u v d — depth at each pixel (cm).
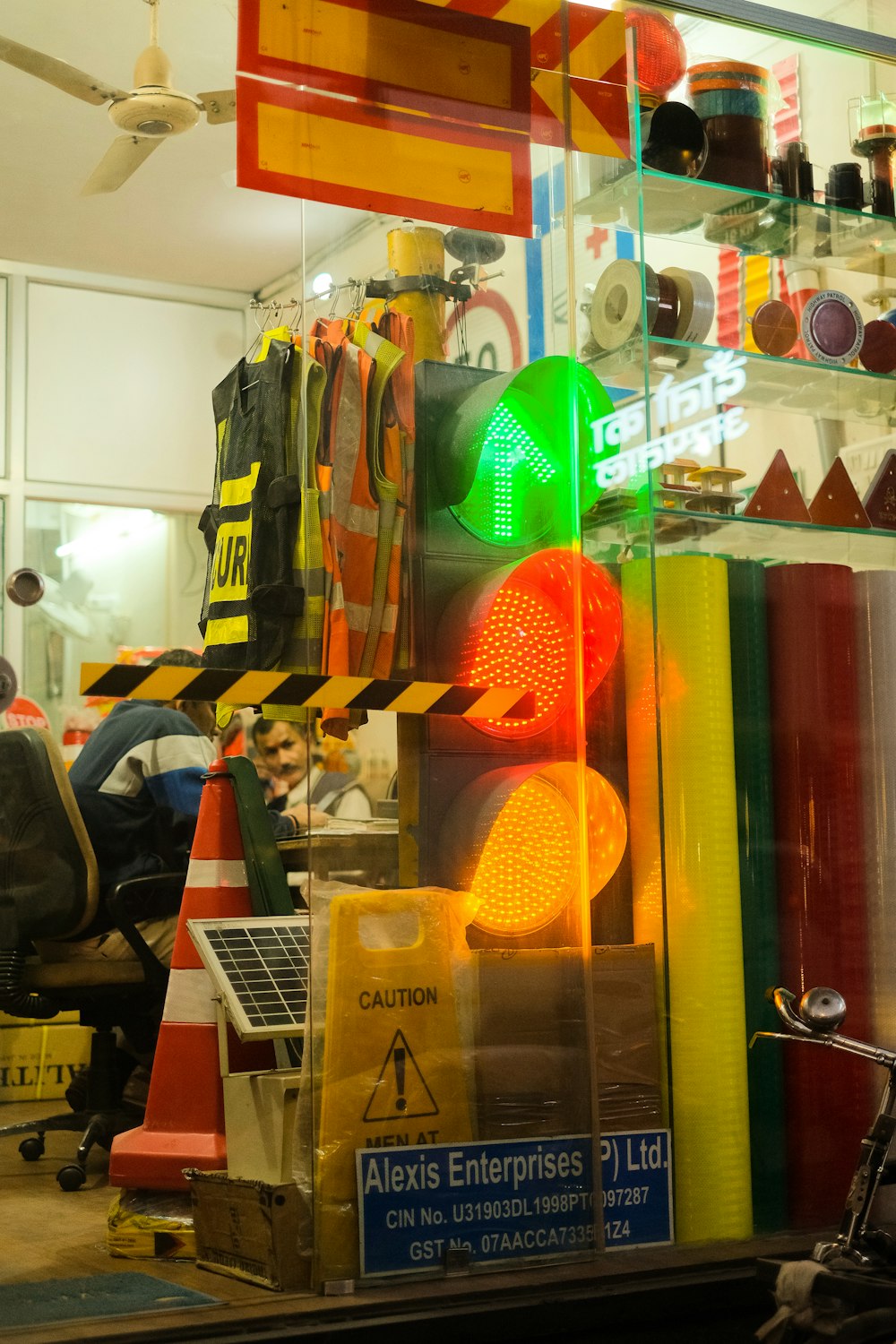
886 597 303
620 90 280
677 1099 267
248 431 287
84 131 589
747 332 314
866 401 325
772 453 311
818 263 329
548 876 259
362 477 257
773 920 287
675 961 272
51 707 693
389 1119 236
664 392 294
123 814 379
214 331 775
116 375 749
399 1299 222
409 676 254
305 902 362
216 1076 278
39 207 664
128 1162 270
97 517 738
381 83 258
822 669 296
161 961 377
